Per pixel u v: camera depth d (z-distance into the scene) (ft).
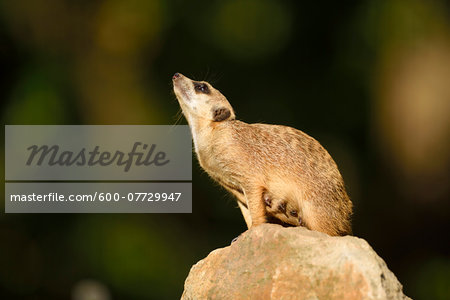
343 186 22.16
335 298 17.49
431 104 63.21
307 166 22.00
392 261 59.36
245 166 22.65
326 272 17.85
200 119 24.32
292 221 22.54
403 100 63.26
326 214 21.57
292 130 22.97
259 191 22.40
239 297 19.08
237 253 19.88
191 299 20.38
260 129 23.13
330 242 18.42
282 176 22.17
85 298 49.42
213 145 23.47
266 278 18.81
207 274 20.31
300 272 18.29
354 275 17.35
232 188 23.90
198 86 24.76
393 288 17.38
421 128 63.21
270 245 19.16
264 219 22.26
